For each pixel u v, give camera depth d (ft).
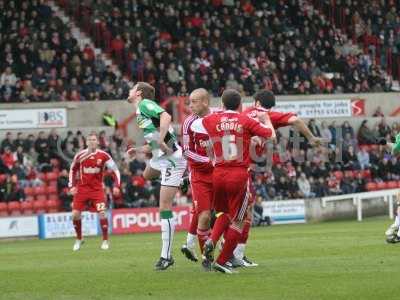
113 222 173.88
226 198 66.44
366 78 230.48
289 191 192.13
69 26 217.77
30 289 63.52
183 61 209.67
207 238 71.72
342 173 201.16
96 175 115.85
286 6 235.40
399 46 244.83
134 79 207.31
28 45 198.08
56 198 181.16
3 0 205.16
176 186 72.28
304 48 227.40
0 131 190.60
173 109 197.88
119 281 65.77
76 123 197.67
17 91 193.47
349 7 245.65
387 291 54.95
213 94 206.90
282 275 65.67
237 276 65.62
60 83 197.36
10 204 174.91
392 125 220.23
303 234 131.95
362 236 118.21
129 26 215.10
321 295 54.08
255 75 213.46
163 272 70.64
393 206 201.77
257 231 152.66
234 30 222.28
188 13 221.25
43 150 182.19
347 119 219.20
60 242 146.30
